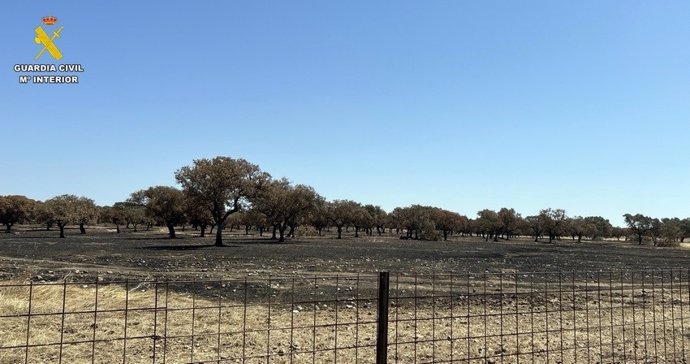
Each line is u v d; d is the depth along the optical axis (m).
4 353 8.44
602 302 17.59
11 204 141.50
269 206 82.38
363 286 21.42
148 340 9.90
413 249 64.38
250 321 12.33
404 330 11.91
